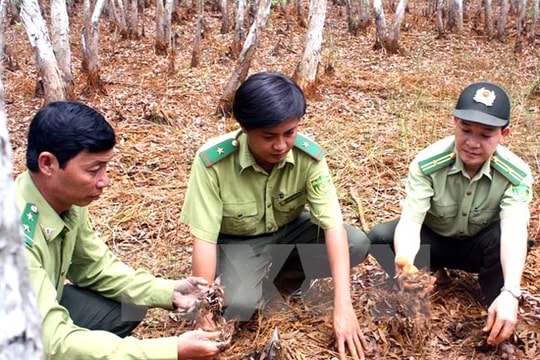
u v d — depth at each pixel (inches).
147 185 161.3
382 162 168.9
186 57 353.7
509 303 84.0
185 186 159.5
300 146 94.1
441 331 95.9
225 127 214.2
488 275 98.3
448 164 94.6
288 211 100.6
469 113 86.5
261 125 80.0
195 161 94.3
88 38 255.4
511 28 446.6
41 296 66.2
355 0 429.7
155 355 66.9
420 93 246.8
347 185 155.4
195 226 93.0
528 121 200.8
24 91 277.3
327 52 359.3
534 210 137.8
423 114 216.8
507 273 87.7
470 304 103.0
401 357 90.4
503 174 92.7
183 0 508.4
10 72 318.7
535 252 119.0
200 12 319.0
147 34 432.8
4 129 29.3
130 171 169.6
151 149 186.2
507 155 94.7
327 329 97.0
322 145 185.8
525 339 92.6
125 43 398.6
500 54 362.6
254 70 323.3
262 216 99.2
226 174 93.9
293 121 81.1
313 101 243.6
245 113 80.5
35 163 68.2
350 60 342.3
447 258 105.5
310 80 244.5
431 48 381.1
